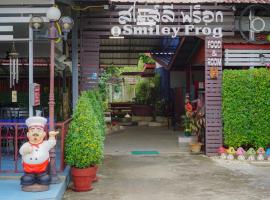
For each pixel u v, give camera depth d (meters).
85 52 12.97
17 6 9.52
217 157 12.62
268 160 12.04
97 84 12.96
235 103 12.72
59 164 9.55
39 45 11.72
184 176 9.98
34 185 7.45
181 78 20.78
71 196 8.13
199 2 12.98
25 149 7.41
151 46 20.66
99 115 9.95
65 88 16.36
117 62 25.27
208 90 13.07
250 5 13.34
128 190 8.66
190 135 15.43
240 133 12.72
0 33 9.54
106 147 14.49
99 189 8.72
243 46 13.34
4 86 17.08
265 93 12.76
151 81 26.17
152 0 13.05
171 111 21.38
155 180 9.58
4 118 11.26
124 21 12.98
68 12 11.96
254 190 8.62
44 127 7.73
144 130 19.72
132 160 12.13
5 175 8.36
